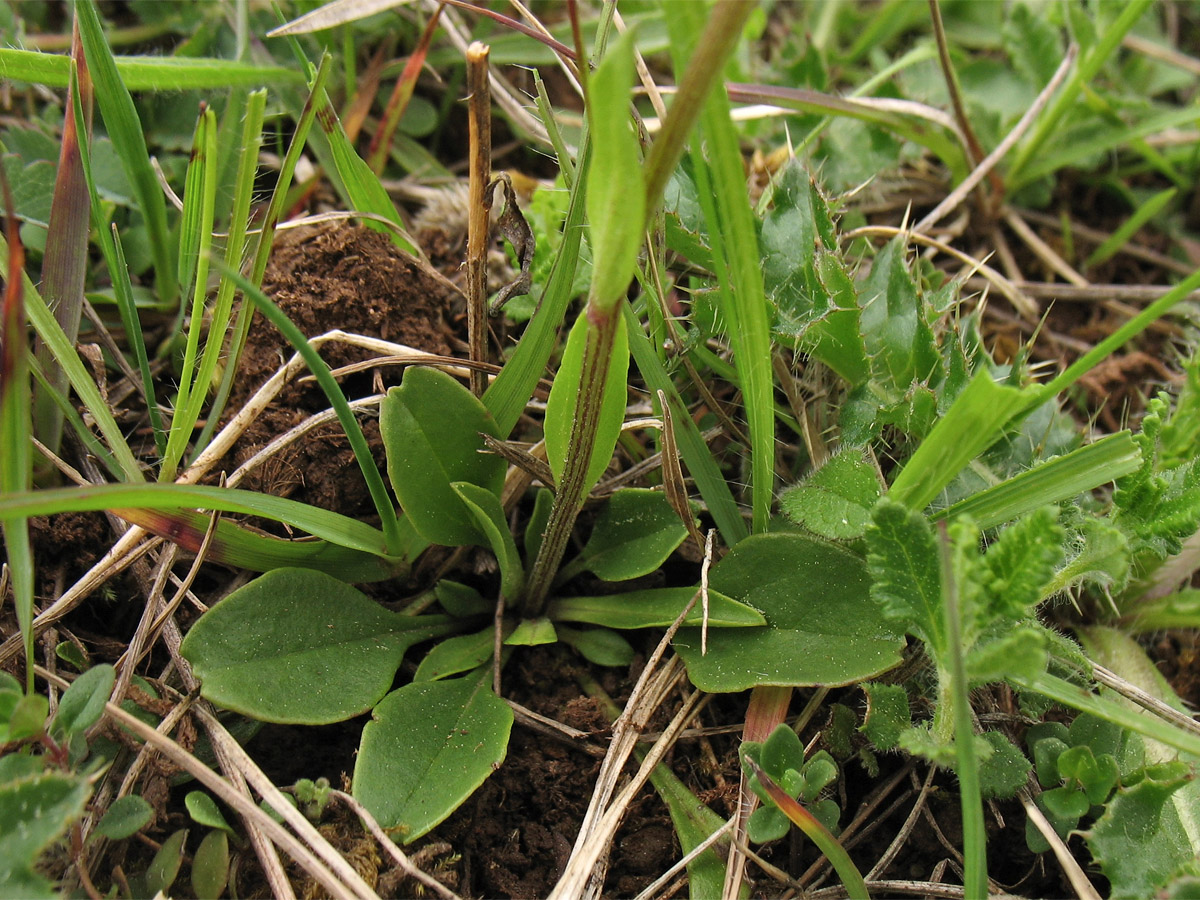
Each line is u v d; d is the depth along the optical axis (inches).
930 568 6.0
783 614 6.7
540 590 7.2
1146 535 6.5
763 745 6.4
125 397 7.7
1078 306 9.2
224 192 8.2
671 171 5.5
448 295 8.0
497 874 6.6
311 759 6.8
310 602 6.7
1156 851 6.2
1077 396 8.6
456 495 7.0
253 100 6.3
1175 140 9.7
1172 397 8.4
